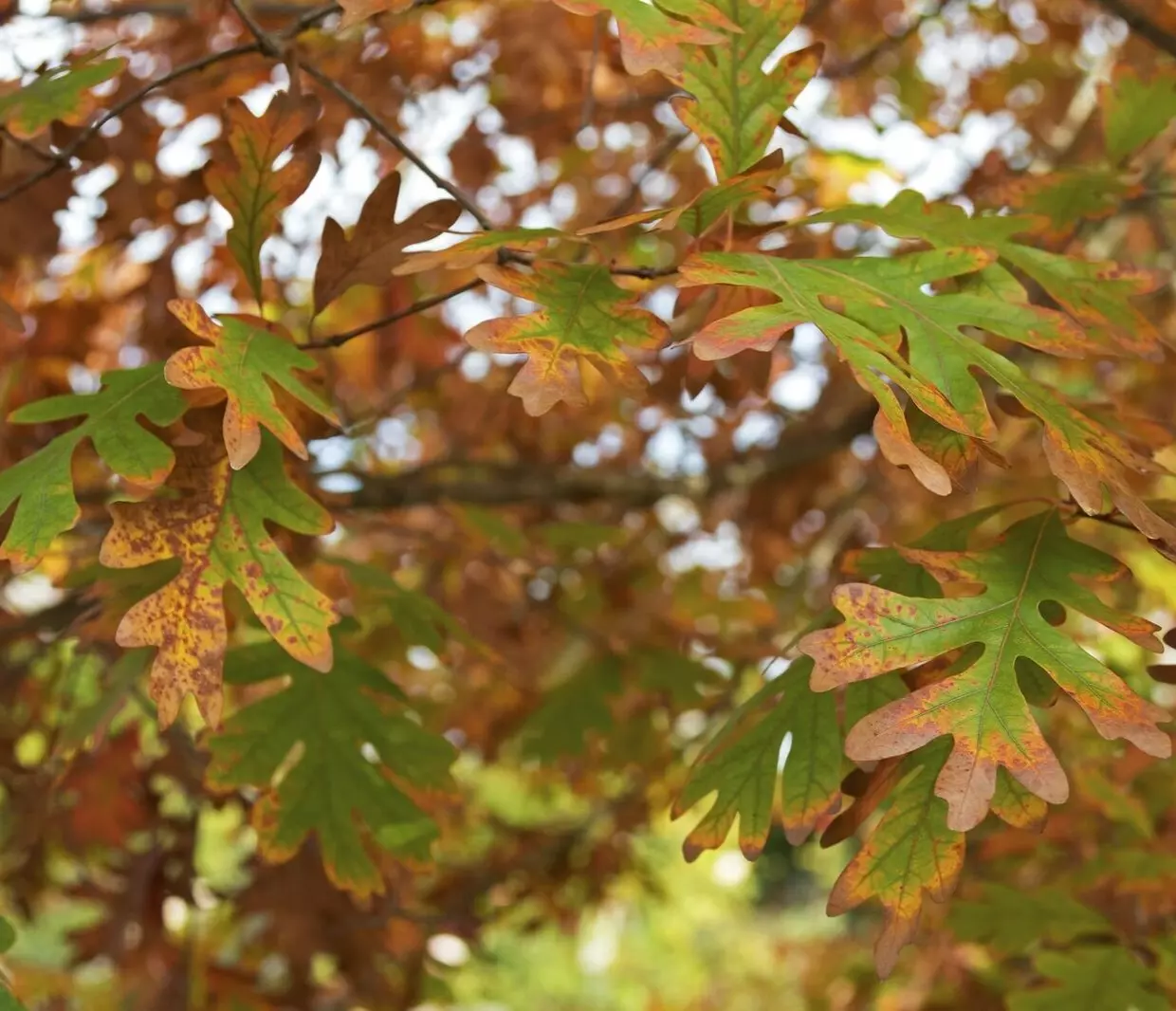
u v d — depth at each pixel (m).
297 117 1.75
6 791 2.84
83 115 1.84
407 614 2.36
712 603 4.23
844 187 3.73
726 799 1.63
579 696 3.48
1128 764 2.56
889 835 1.39
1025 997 2.26
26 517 1.49
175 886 2.78
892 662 1.40
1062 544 1.58
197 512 1.57
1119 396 4.12
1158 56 3.24
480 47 3.21
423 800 2.16
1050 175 2.10
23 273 3.06
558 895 4.36
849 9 3.99
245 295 3.27
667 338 1.46
